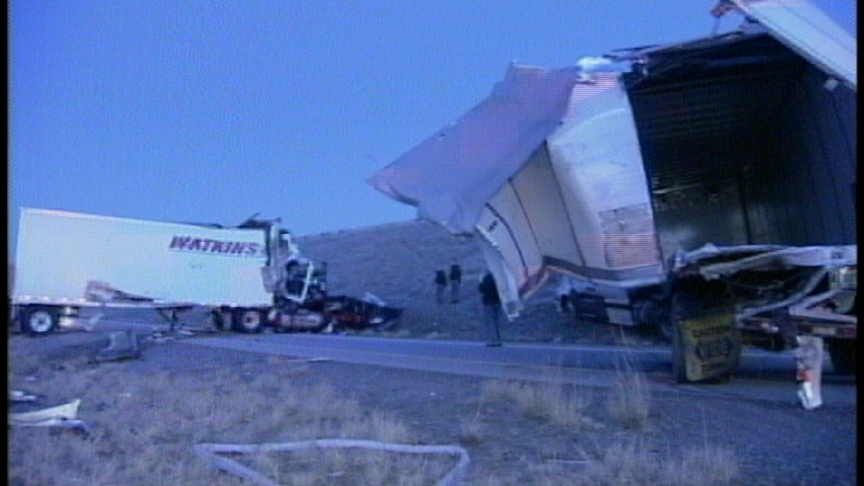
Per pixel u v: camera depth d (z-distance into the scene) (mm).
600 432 9734
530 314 28109
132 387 14719
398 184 13945
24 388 14953
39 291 33500
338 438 9766
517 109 13977
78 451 9250
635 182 13805
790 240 18188
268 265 38062
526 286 14242
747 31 13859
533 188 14062
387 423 9977
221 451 9266
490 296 22812
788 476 7844
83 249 34500
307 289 38719
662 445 9047
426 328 36531
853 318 11570
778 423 10117
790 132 17016
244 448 9258
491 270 14078
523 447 9156
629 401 10406
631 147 13773
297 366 17297
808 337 11391
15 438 9664
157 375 16234
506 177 13508
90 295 34438
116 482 8227
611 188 13750
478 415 10688
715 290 13398
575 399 10797
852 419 10219
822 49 12688
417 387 13562
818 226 16625
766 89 16078
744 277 12953
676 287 13523
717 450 8219
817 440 9141
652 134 17078
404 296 47750
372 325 38906
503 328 27531
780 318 12320
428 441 9547
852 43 12578
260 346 24875
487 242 13953
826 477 7758
